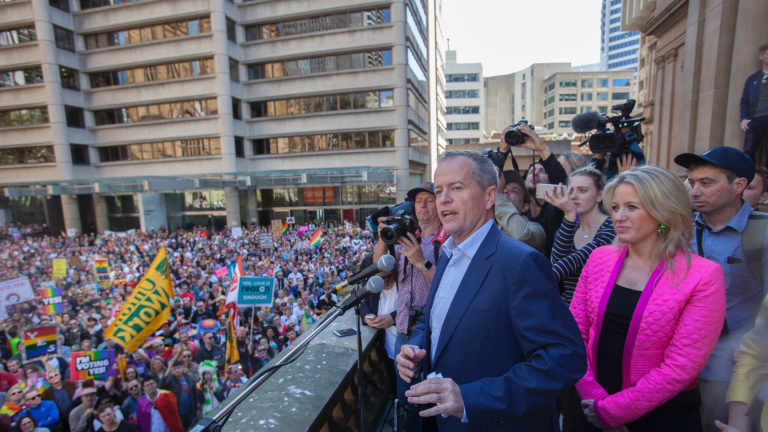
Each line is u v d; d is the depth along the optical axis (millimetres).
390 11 26438
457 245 1497
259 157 30047
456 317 1347
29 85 28047
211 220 31750
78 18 28875
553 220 2789
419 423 1575
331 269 12883
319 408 1706
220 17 26969
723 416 1287
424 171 36000
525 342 1178
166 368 5965
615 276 1548
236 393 1646
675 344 1320
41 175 29219
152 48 28375
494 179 1423
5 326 8156
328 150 29094
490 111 90438
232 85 28203
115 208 31703
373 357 2609
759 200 2039
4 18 27328
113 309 8914
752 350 983
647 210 1394
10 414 4770
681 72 6949
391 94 27406
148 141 29906
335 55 27922
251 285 7320
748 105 3410
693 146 5461
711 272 1317
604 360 1527
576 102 77062
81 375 5207
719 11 4750
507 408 1088
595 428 1576
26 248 21969
